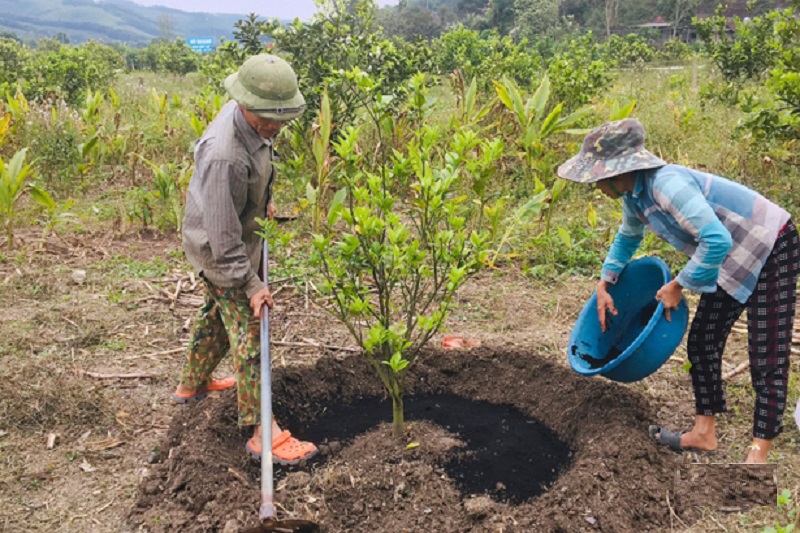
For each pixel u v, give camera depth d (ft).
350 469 11.30
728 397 13.92
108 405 13.73
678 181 10.62
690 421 13.24
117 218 23.72
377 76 28.32
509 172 28.37
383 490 11.03
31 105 35.76
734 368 14.99
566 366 14.97
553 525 10.28
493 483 11.62
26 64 51.67
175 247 22.81
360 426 13.29
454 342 15.89
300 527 10.16
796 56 26.27
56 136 30.22
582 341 13.50
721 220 10.89
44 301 18.57
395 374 12.00
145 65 114.62
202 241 11.41
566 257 21.08
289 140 29.04
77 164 30.07
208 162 10.89
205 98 33.35
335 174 23.13
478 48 62.23
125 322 17.46
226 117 11.22
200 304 18.53
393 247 11.03
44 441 12.81
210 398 13.29
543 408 13.69
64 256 21.70
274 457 11.91
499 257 21.16
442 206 12.49
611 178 11.08
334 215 12.50
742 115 36.60
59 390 13.83
